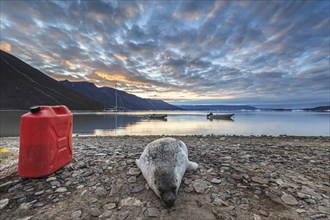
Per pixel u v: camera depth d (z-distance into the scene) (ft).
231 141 37.32
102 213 10.59
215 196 12.17
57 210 10.81
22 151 13.48
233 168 16.80
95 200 11.77
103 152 22.45
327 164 18.62
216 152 23.30
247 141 37.52
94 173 15.37
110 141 36.63
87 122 131.95
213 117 204.74
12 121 119.14
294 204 11.40
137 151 23.44
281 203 11.49
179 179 12.59
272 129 90.58
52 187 12.99
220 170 16.31
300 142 36.88
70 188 13.08
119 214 10.50
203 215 10.39
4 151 18.60
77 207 11.09
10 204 11.31
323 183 14.19
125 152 22.67
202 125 115.65
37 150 13.58
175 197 11.37
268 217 10.30
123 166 16.78
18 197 11.87
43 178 13.91
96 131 78.18
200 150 24.67
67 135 16.75
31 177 13.67
